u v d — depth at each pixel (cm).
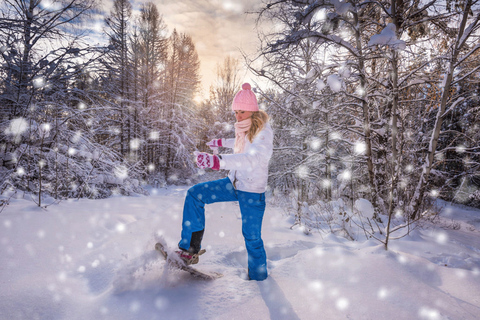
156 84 2133
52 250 222
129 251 234
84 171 744
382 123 547
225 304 156
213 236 325
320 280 194
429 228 445
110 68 1308
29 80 833
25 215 323
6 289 150
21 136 666
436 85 538
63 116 829
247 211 197
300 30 452
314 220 476
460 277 205
